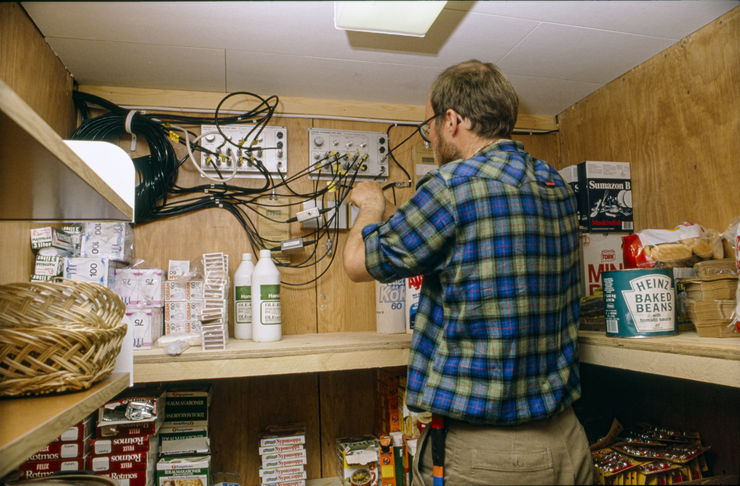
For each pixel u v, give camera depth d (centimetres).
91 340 86
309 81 201
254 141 200
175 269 184
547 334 107
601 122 213
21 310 85
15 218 116
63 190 88
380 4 122
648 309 123
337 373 210
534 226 105
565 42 172
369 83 205
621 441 157
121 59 179
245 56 178
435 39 168
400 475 181
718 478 87
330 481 198
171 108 205
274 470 177
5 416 69
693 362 105
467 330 103
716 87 158
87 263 154
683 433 158
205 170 206
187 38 164
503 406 101
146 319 167
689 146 169
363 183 142
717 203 159
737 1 147
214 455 195
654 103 184
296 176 214
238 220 208
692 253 151
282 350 153
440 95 122
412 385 111
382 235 109
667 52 178
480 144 120
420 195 105
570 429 110
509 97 120
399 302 199
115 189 114
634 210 196
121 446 154
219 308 156
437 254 106
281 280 211
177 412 169
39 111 162
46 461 148
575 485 105
